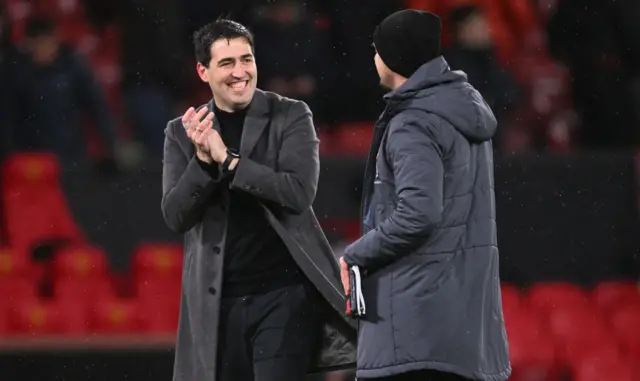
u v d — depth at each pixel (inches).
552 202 1358.3
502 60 1582.2
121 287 1284.4
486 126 616.1
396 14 626.2
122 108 1498.5
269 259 671.8
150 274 1264.8
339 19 1472.7
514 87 1489.9
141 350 1111.6
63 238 1312.7
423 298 609.3
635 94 1582.2
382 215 616.1
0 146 1373.0
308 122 678.5
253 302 671.1
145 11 1556.3
